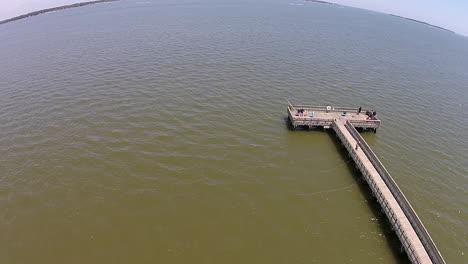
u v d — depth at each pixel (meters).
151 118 45.19
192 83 57.44
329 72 68.94
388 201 30.86
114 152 37.78
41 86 54.59
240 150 39.94
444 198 34.19
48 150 37.72
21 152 37.25
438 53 101.44
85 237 27.16
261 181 35.09
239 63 69.56
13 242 26.52
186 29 97.88
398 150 42.44
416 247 26.00
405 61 84.56
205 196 32.28
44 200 30.75
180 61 68.38
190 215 29.94
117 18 116.25
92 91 52.69
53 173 34.12
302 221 30.27
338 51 86.44
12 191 31.67
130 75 59.66
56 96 50.78
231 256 26.20
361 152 39.12
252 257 26.25
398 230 28.11
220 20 115.19
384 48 96.88
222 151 39.38
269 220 30.09
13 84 55.53
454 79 73.50
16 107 47.34
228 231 28.56
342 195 34.03
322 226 29.86
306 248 27.45
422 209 32.41
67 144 38.88
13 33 97.56
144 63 66.19
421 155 41.66
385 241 28.59
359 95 58.53
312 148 42.22
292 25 116.31
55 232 27.53
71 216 29.14
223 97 53.03
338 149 42.47
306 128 46.78
